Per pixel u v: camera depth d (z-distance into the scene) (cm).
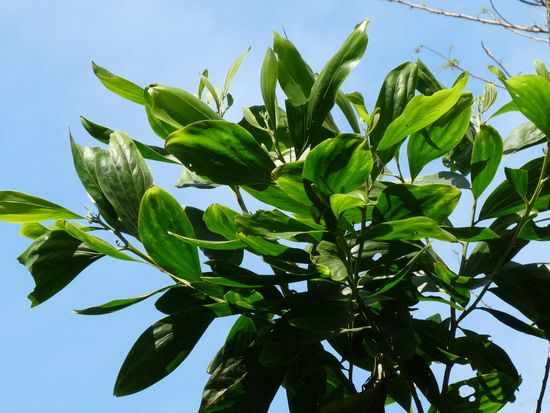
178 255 263
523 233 269
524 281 267
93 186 271
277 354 258
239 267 260
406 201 250
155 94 265
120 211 266
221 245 255
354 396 259
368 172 247
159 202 259
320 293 262
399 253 263
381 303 270
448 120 263
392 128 250
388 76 268
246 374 266
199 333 270
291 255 257
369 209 254
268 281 260
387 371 262
